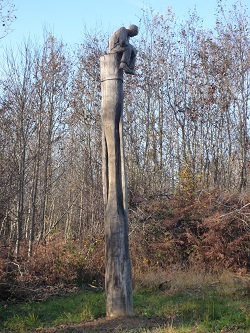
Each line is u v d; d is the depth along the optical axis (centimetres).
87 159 2202
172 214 1631
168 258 1544
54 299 1145
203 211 1609
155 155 2141
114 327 815
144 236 1577
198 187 1822
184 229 1600
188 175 1766
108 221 880
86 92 2183
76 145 2522
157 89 2320
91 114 2158
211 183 2211
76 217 2441
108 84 914
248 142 2328
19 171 1750
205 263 1514
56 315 965
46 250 1409
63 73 2155
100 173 2044
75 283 1324
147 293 1193
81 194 2194
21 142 1820
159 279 1280
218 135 2334
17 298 1125
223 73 2294
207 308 946
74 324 879
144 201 1658
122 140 901
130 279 883
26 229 2139
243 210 1570
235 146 2467
